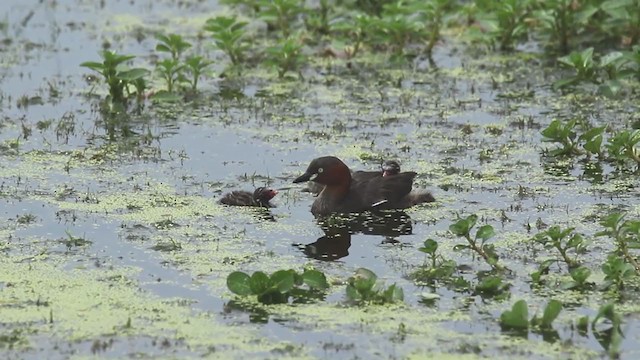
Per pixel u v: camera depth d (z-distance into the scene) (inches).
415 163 663.1
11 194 608.7
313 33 912.3
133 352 437.4
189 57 868.0
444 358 432.8
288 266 524.4
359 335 452.4
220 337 450.9
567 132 670.5
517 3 869.8
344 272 516.7
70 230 562.3
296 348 440.5
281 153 680.4
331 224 582.6
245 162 665.6
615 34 862.5
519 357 434.3
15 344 442.3
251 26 948.0
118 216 581.9
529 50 880.9
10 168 649.6
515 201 605.0
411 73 836.6
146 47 899.4
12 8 995.3
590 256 529.3
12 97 782.5
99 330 456.8
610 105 762.8
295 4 895.1
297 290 496.1
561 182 632.4
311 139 703.1
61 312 471.8
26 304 479.2
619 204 597.6
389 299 482.6
